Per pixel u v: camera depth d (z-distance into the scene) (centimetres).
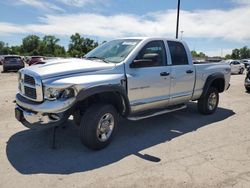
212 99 737
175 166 414
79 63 484
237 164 425
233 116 730
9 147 472
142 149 480
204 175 387
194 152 471
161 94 574
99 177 376
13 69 2592
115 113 482
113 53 541
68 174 383
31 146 479
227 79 768
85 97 426
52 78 429
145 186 355
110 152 463
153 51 562
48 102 424
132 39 565
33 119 439
